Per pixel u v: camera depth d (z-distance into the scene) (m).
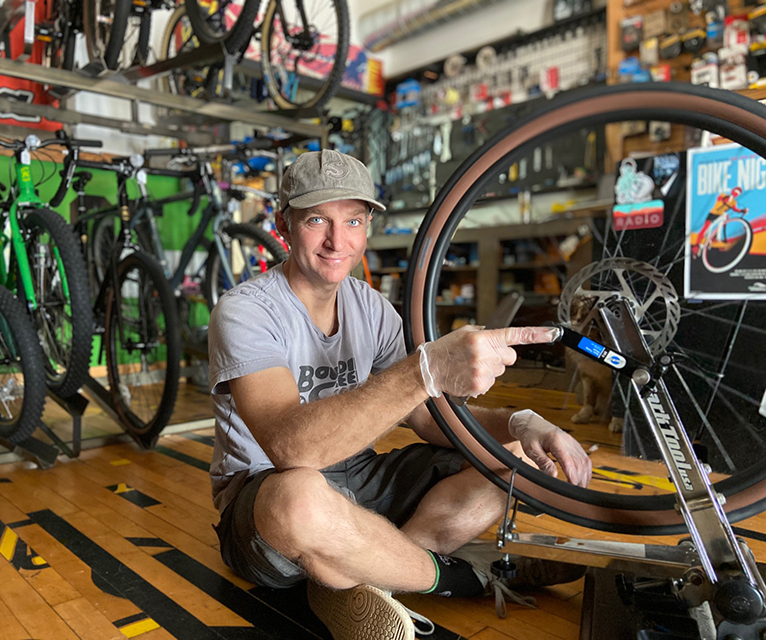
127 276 2.60
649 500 0.96
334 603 1.01
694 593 0.87
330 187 1.06
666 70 4.22
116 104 4.24
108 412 2.62
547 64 5.34
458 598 1.23
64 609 1.21
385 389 0.84
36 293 2.42
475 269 5.20
